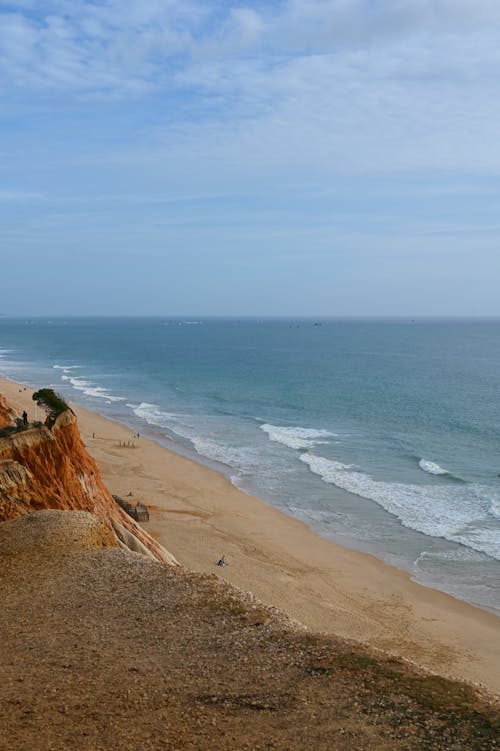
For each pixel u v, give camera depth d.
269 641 16.84
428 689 14.09
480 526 48.91
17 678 14.91
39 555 23.61
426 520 50.31
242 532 47.34
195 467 65.69
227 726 12.76
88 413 97.06
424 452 73.44
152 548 34.94
